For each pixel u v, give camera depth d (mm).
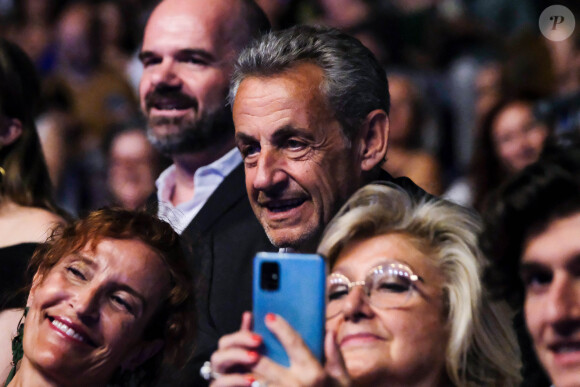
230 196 4312
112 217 3855
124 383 3729
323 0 10305
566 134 2688
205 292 4020
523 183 2592
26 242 4359
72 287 3648
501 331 3160
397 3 10641
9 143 4684
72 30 9914
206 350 3867
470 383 3127
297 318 2887
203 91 4625
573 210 2531
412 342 3041
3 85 4676
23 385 3629
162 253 3824
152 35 4738
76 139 8922
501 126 6762
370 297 3082
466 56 9703
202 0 4723
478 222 3203
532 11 10547
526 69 7512
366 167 3672
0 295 4129
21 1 11305
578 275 2529
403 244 3152
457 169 8586
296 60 3604
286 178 3555
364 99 3637
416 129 7633
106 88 9688
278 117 3539
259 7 4902
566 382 2512
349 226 3199
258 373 2689
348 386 2760
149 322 3768
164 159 5551
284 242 3596
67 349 3578
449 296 3107
